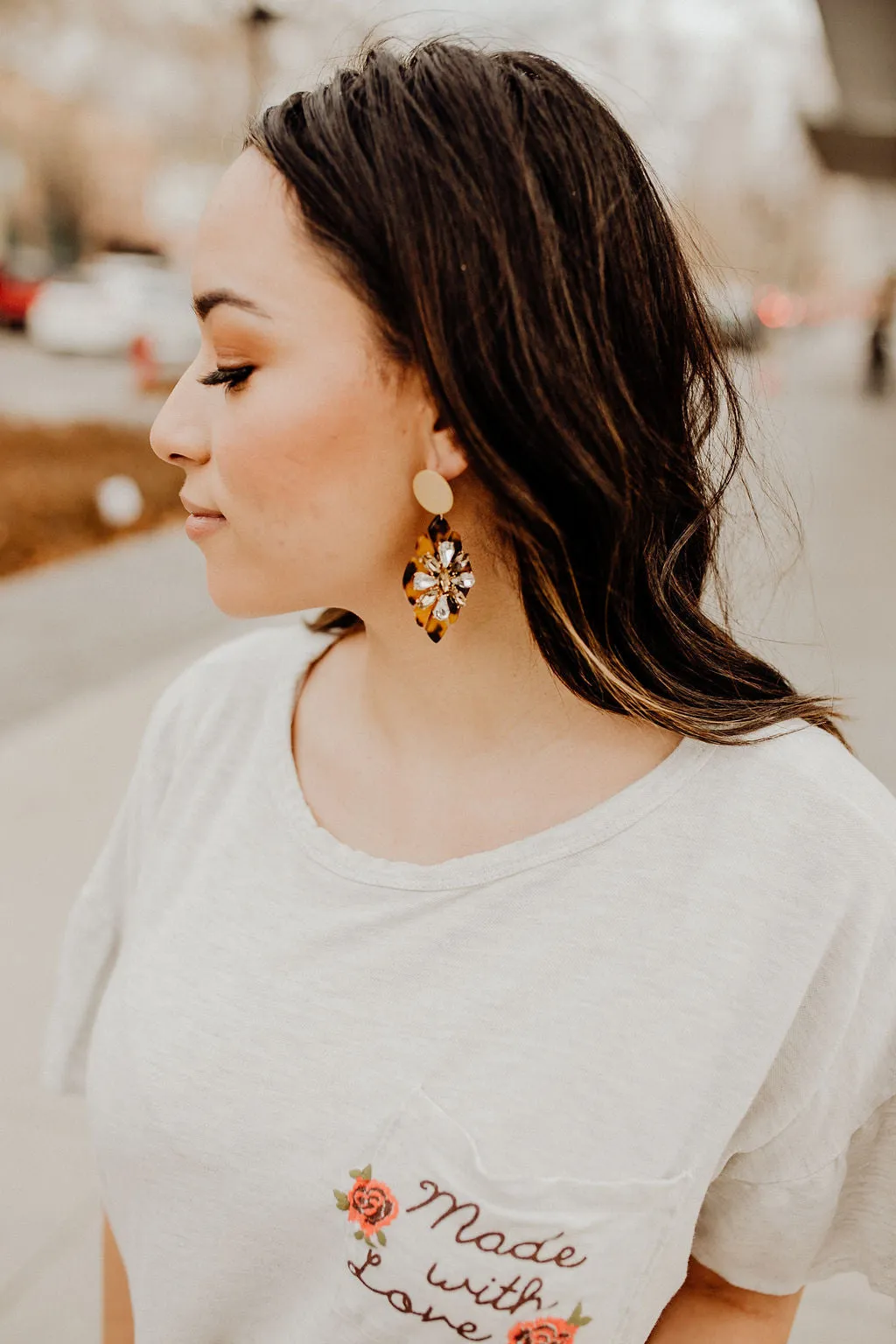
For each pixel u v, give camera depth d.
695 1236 0.91
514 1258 0.78
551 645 0.83
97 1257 2.11
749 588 1.24
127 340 17.20
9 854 3.38
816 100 17.59
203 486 0.83
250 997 0.87
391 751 0.92
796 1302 0.96
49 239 32.97
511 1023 0.81
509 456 0.76
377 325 0.75
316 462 0.78
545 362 0.73
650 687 0.86
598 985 0.81
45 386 14.48
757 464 1.11
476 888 0.84
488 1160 0.79
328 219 0.73
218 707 1.07
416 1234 0.79
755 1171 0.86
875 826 0.82
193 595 6.73
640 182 0.80
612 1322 0.79
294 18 8.23
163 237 33.25
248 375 0.79
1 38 21.69
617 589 0.82
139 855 1.09
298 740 1.00
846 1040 0.83
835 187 29.81
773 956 0.81
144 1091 0.89
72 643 5.61
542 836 0.84
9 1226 2.17
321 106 0.75
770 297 21.16
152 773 1.10
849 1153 0.89
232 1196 0.85
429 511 0.81
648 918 0.81
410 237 0.72
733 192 27.66
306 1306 0.86
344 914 0.87
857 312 46.53
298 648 1.07
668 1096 0.80
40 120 30.77
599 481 0.77
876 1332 1.95
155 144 31.58
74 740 4.27
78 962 1.16
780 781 0.83
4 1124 2.40
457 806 0.88
